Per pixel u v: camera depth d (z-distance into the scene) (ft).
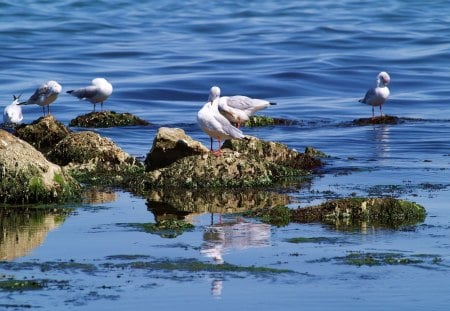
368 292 41.34
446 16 188.96
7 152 58.65
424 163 73.92
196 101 110.63
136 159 69.31
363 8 200.44
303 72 125.70
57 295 40.45
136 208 57.47
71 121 92.27
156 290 41.29
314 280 42.75
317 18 185.06
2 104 104.94
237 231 51.39
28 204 57.88
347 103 109.91
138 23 178.60
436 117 99.66
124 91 112.88
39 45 149.59
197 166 64.28
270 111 103.76
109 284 41.93
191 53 142.51
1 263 44.78
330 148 81.46
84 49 145.79
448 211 56.54
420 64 135.44
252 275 43.34
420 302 40.22
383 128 91.71
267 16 189.16
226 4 209.15
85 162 68.49
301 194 61.93
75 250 47.24
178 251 47.09
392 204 54.80
